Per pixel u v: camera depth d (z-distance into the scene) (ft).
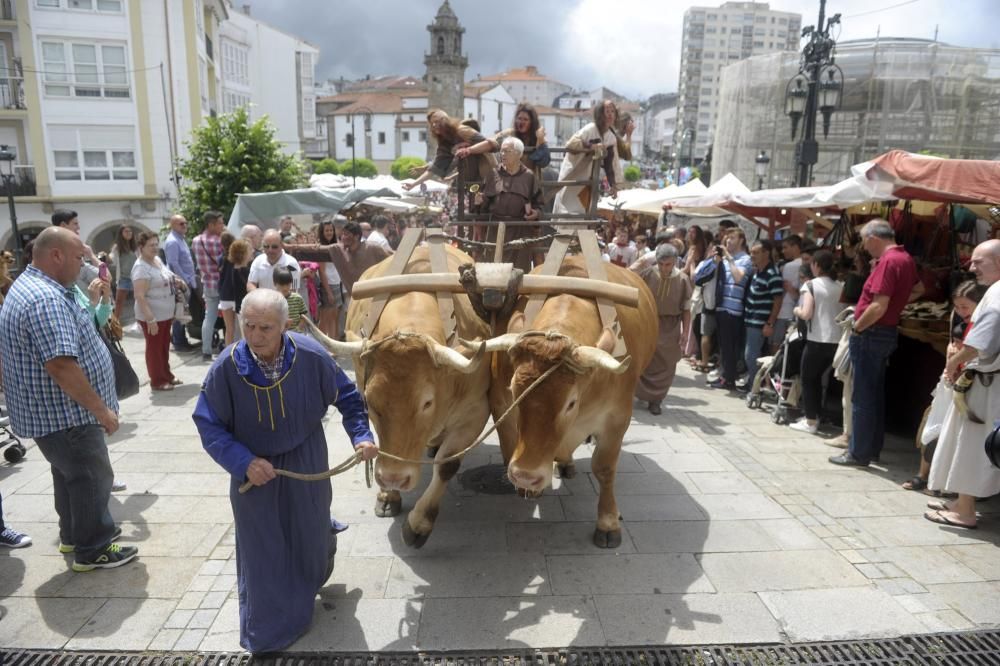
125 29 77.05
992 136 58.75
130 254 31.22
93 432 12.37
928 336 19.89
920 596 12.19
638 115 413.80
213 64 99.14
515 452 10.78
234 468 9.77
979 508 15.97
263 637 10.39
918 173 18.47
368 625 11.18
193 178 59.31
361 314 14.19
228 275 26.30
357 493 16.25
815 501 16.20
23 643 10.79
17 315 11.46
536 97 417.28
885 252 17.63
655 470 18.03
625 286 12.85
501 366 12.66
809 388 21.40
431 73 233.14
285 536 10.58
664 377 23.02
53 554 13.44
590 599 11.99
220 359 10.07
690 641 10.92
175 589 12.26
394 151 260.01
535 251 18.26
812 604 11.91
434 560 13.25
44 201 77.71
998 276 14.30
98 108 77.82
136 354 30.83
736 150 72.23
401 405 10.68
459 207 19.19
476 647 10.69
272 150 59.57
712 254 28.58
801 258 25.44
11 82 76.48
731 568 13.06
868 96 61.36
